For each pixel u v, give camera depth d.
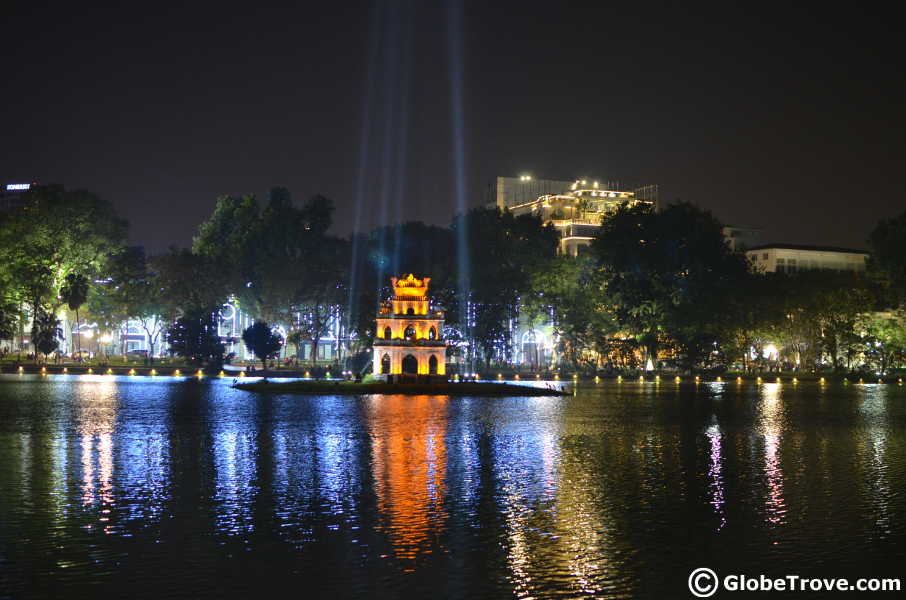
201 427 68.19
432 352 125.62
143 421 72.81
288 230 194.75
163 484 42.28
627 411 88.69
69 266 182.88
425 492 40.69
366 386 115.38
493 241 189.88
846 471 47.53
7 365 168.75
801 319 168.50
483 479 44.28
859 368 187.50
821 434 66.56
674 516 35.94
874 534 33.06
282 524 34.22
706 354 173.12
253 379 145.88
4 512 36.00
